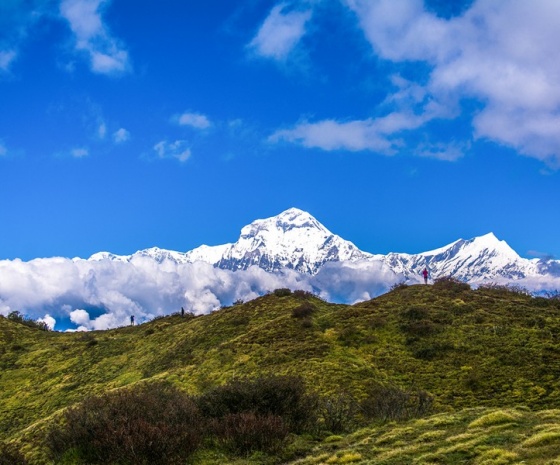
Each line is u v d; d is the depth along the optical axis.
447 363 46.38
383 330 56.28
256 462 22.58
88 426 24.44
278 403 27.56
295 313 65.88
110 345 82.00
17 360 82.50
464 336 51.31
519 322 53.34
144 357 71.56
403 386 42.91
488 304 60.88
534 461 15.20
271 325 63.72
